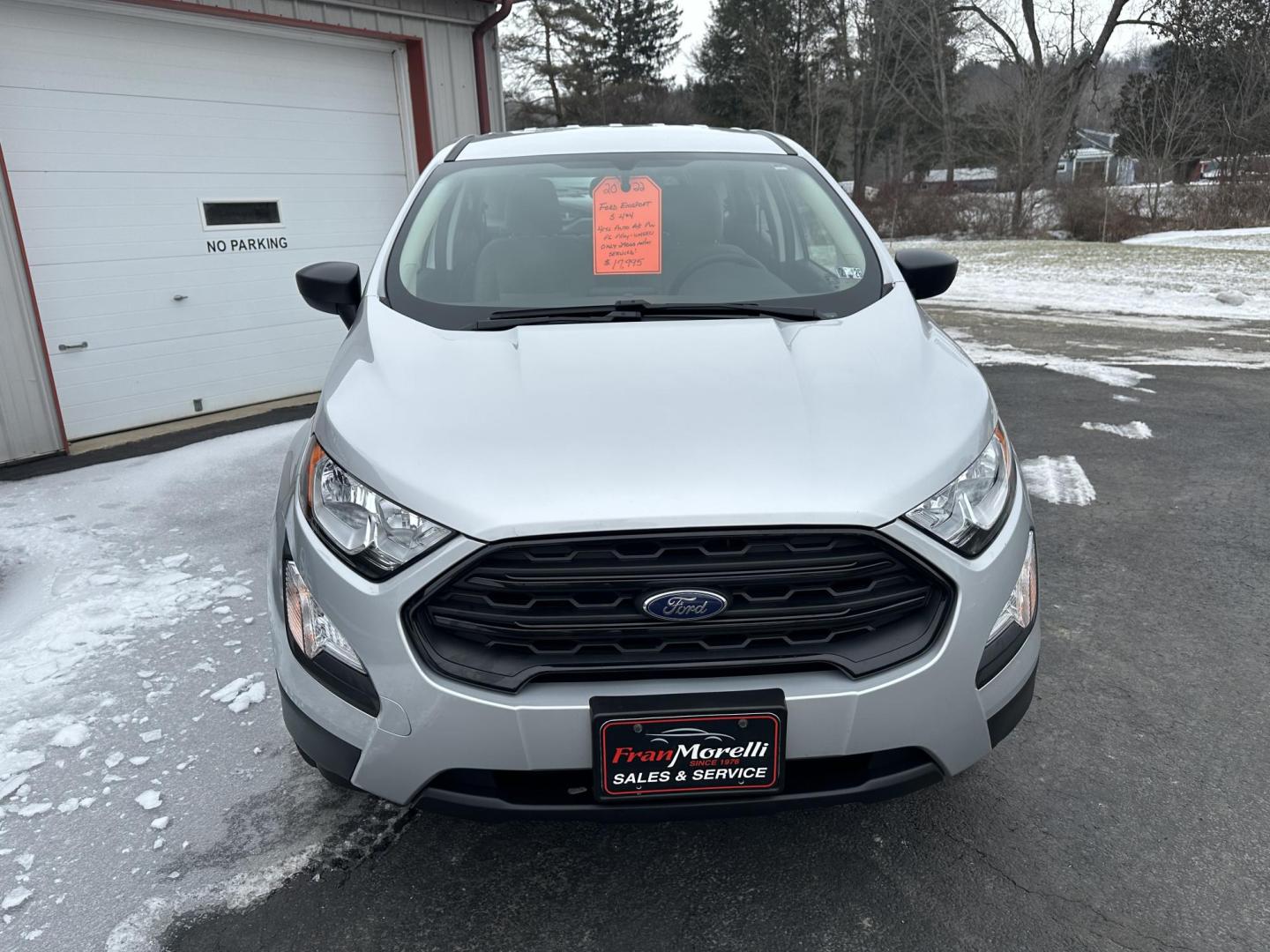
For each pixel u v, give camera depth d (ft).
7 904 6.39
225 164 20.84
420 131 24.29
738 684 5.29
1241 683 9.08
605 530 5.17
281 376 22.79
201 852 6.91
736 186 9.48
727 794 5.41
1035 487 14.88
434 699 5.28
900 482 5.47
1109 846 6.84
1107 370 23.95
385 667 5.39
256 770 7.87
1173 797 7.39
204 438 19.01
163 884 6.59
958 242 77.10
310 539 5.83
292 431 19.19
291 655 6.00
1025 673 6.04
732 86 156.56
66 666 9.56
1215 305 37.68
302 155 22.29
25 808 7.38
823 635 5.38
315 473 6.08
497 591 5.28
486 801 5.48
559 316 7.65
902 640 5.43
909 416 6.07
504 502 5.29
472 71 25.16
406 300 8.01
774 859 6.77
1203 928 6.06
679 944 6.02
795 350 6.90
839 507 5.27
